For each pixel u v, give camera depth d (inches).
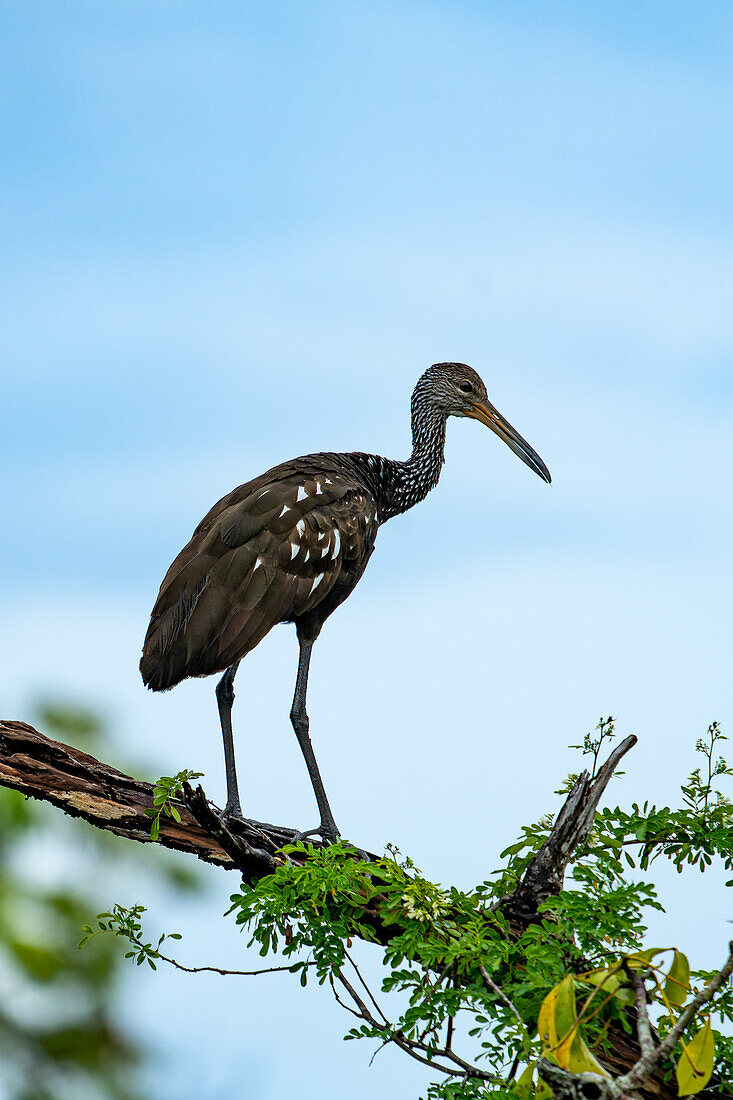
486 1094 357.1
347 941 417.7
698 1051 307.6
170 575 578.6
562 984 315.6
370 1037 394.9
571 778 430.9
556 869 421.1
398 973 394.3
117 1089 370.9
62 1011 382.3
